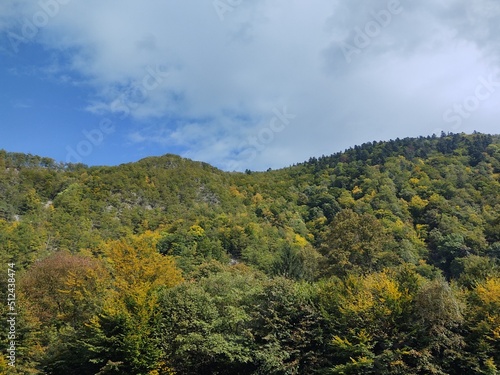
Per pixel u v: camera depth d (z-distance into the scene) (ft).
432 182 303.07
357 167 374.02
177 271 140.97
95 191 368.27
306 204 346.74
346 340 75.92
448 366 75.97
